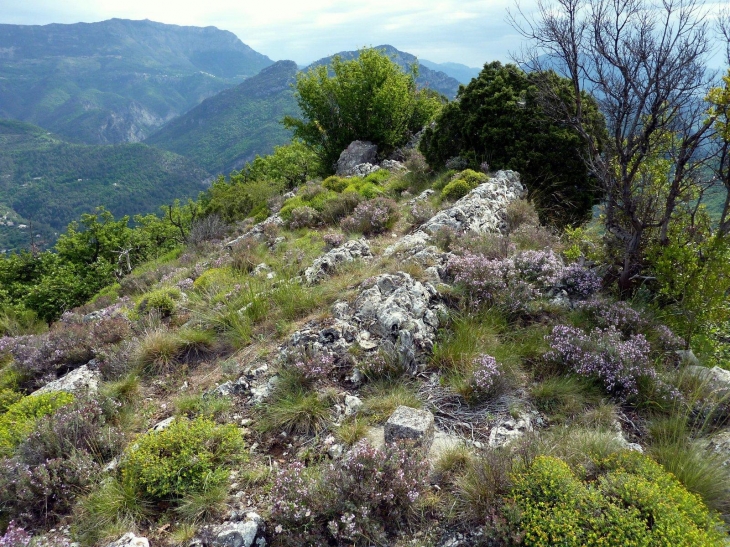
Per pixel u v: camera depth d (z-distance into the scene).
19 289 29.80
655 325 5.93
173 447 4.34
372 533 3.37
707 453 3.87
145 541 3.53
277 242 13.22
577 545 2.90
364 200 14.68
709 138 5.62
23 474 4.23
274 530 3.52
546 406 4.62
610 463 3.56
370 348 5.63
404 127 24.83
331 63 24.56
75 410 5.16
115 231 35.59
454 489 3.68
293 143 34.81
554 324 6.01
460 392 4.89
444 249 8.55
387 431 4.26
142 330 7.91
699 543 2.73
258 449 4.56
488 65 15.30
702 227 6.54
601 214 7.53
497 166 13.56
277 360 5.86
